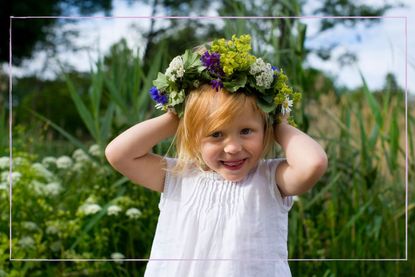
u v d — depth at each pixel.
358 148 3.06
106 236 2.76
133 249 2.78
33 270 2.67
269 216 1.62
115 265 2.70
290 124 1.72
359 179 2.96
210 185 1.65
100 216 2.63
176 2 6.91
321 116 3.46
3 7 7.02
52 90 6.28
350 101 3.36
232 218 1.61
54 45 6.71
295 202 2.77
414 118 2.99
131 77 3.10
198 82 1.58
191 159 1.66
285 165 1.62
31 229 2.66
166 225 1.68
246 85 1.55
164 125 1.68
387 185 3.02
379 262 2.74
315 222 2.89
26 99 5.80
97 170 2.99
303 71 2.87
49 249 2.71
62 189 2.90
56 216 2.78
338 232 2.84
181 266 1.63
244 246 1.60
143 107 2.96
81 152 3.07
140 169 1.69
